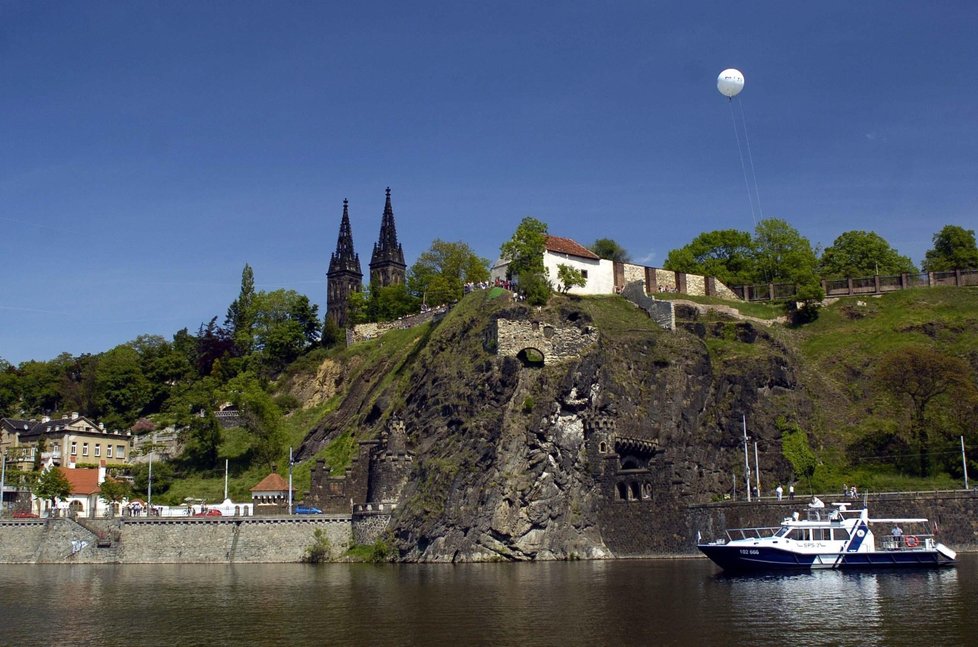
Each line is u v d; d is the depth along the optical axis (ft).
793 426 473.26
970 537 371.35
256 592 311.27
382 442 482.28
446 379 476.13
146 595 310.45
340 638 225.97
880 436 468.75
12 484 544.21
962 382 457.68
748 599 270.67
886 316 579.89
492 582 322.14
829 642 210.38
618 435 446.60
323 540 437.17
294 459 573.33
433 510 423.23
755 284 640.17
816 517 345.51
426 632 229.86
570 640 216.54
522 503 421.59
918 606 252.62
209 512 480.64
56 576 380.37
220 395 654.53
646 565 374.02
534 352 472.44
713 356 507.30
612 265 582.76
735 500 406.82
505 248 552.41
